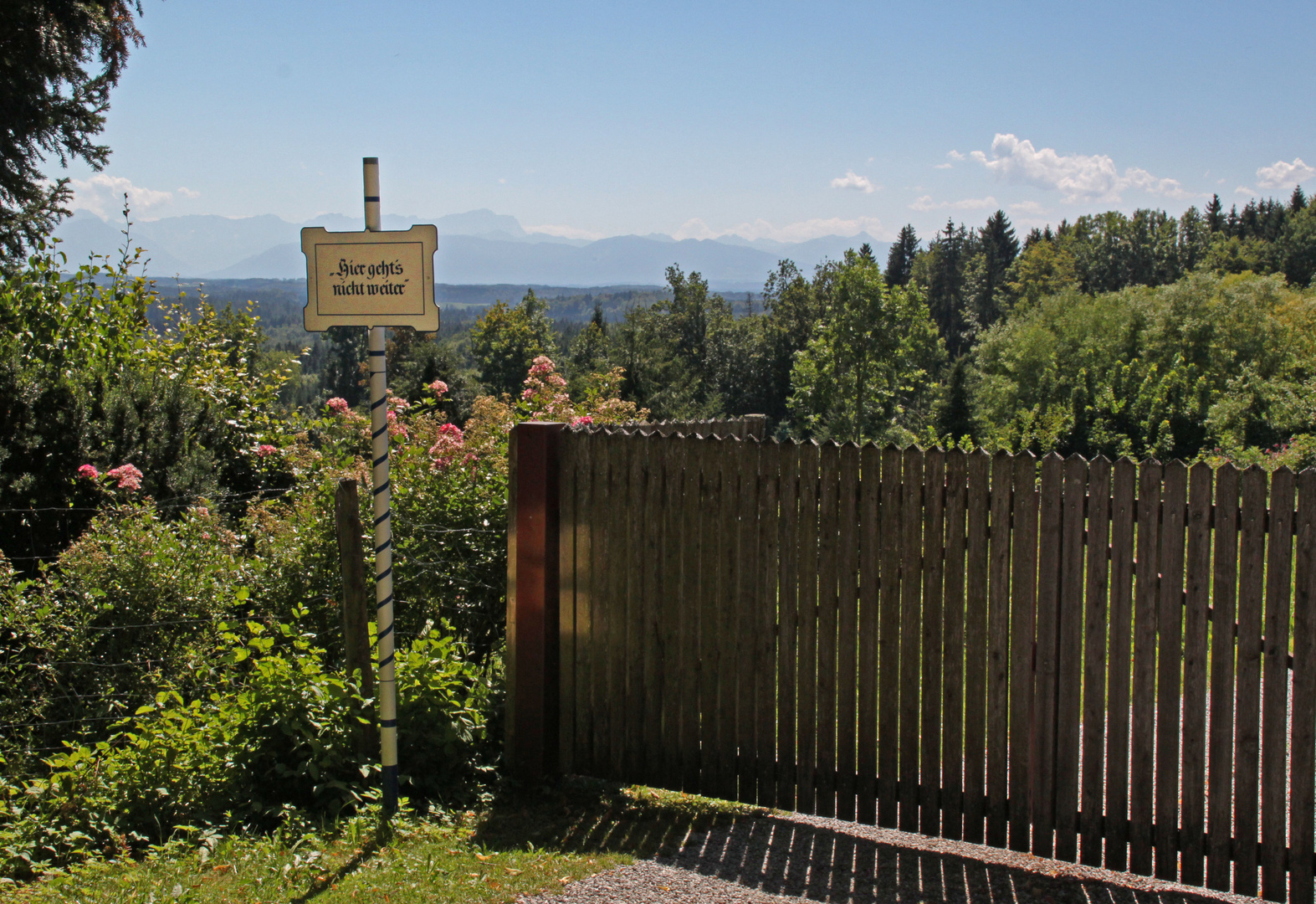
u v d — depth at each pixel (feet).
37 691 16.21
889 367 177.06
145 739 13.82
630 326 205.46
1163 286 163.73
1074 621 12.46
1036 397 160.97
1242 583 11.66
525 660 15.46
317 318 13.39
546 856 12.83
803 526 13.79
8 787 13.10
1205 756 12.11
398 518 20.21
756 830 14.05
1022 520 12.57
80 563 17.42
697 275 257.75
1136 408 125.59
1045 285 317.01
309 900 11.00
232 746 13.96
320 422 24.35
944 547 13.05
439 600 19.66
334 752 14.10
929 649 13.21
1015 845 12.98
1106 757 12.51
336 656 19.38
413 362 138.72
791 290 244.42
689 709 14.87
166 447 27.25
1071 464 12.30
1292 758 11.65
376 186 13.17
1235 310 142.41
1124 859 12.52
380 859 12.33
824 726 13.93
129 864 11.83
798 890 12.12
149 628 17.28
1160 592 12.04
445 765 15.26
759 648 14.25
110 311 33.22
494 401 24.31
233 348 40.40
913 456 13.05
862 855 13.28
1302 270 313.12
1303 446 53.93
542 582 15.26
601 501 15.17
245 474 31.83
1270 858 11.81
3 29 30.55
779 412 238.68
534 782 15.60
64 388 25.02
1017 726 12.82
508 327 226.99
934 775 13.35
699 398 218.18
